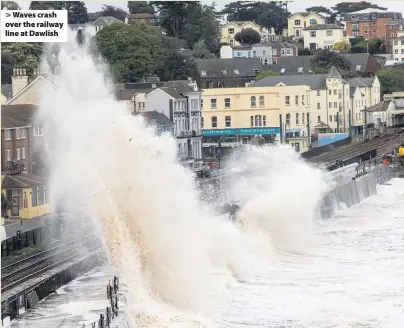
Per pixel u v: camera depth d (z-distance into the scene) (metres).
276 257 157.75
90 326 106.44
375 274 145.12
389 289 134.62
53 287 125.81
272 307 124.12
